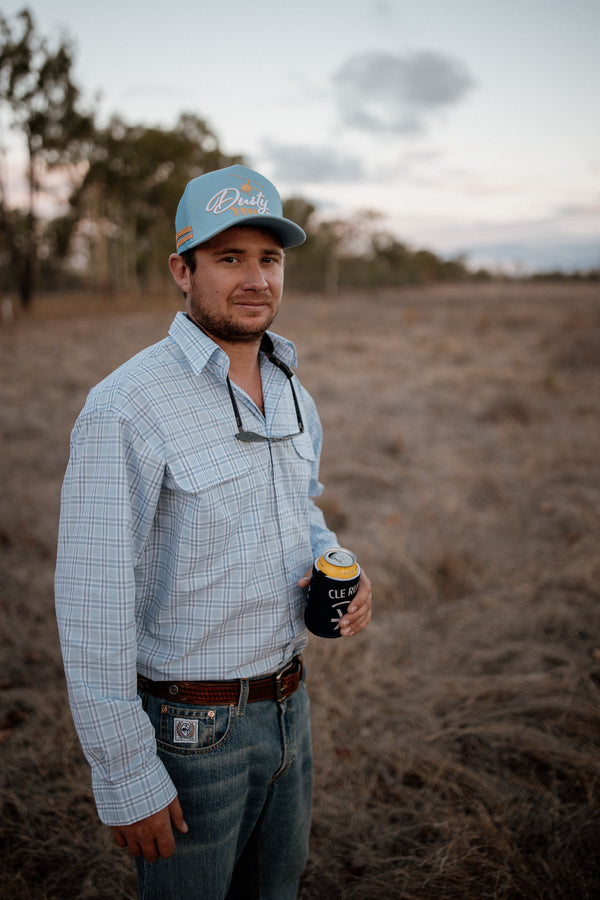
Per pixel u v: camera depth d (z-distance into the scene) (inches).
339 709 99.8
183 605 43.3
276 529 47.8
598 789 84.0
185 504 42.3
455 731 95.1
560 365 397.1
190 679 44.1
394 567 143.6
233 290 44.3
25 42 832.3
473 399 318.0
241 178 44.1
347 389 346.6
